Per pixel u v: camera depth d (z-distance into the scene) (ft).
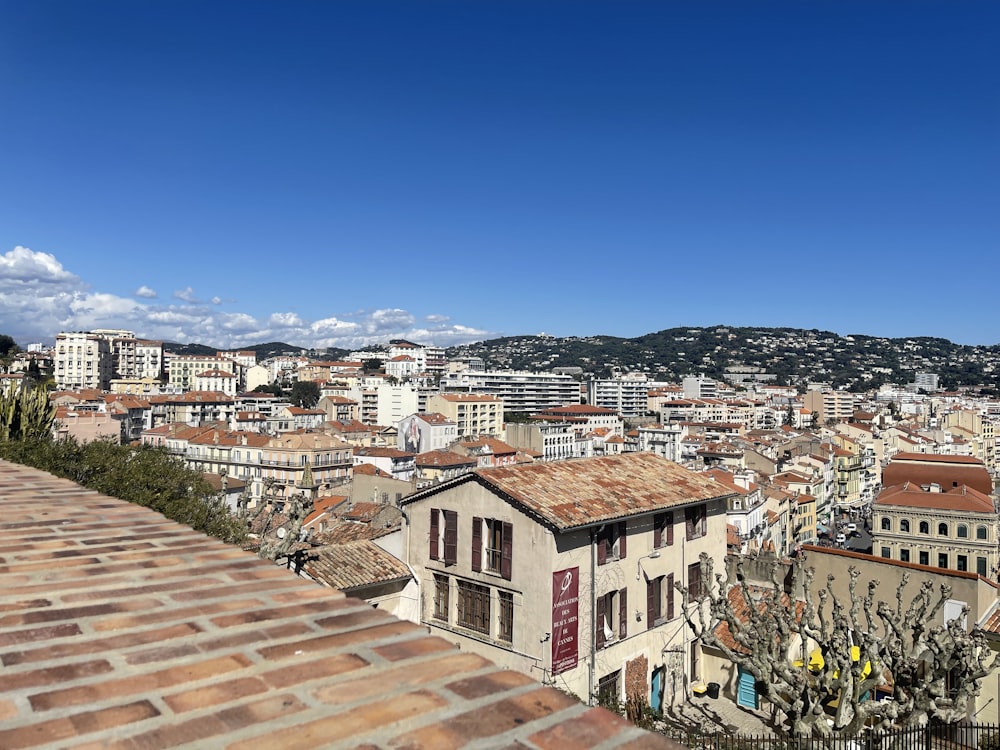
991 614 100.12
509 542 93.45
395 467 399.44
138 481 107.24
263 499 113.19
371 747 9.64
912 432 589.32
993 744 83.66
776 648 74.02
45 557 19.54
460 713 10.72
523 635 91.25
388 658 12.80
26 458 94.38
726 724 100.78
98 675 11.81
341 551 98.02
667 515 109.09
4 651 12.71
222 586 17.10
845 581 109.50
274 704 10.90
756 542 276.82
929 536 237.25
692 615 111.86
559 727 10.38
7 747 9.27
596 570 95.40
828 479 453.58
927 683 66.18
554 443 538.06
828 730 64.34
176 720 10.32
